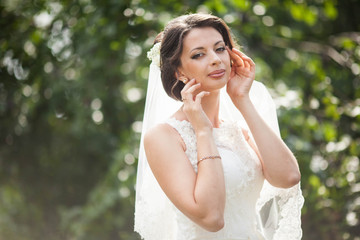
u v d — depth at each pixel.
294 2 8.28
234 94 3.81
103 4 7.66
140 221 3.85
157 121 3.97
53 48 8.86
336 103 7.09
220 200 3.33
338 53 8.80
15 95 9.63
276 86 8.12
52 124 10.04
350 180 6.78
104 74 8.89
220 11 7.27
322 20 9.49
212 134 3.52
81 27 8.27
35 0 8.71
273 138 3.68
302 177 6.89
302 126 7.23
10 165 10.44
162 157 3.50
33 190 10.58
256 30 8.05
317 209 6.88
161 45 3.72
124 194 8.15
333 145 6.90
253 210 3.79
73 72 9.38
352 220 6.56
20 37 8.97
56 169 10.58
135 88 8.73
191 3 7.54
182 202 3.34
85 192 10.59
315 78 8.29
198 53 3.57
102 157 10.40
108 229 9.17
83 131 9.42
